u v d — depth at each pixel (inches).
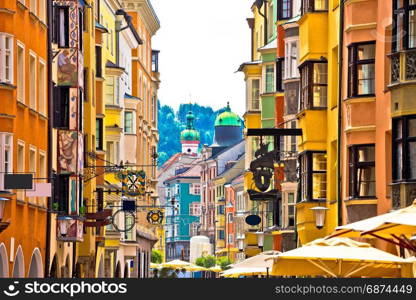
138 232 4013.3
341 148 1856.5
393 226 1117.7
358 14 1800.0
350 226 1066.1
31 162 2003.0
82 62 2405.3
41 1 2080.5
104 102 3122.5
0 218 1557.6
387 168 1718.8
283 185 2615.7
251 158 3479.3
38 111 2066.9
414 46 1622.8
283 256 1152.8
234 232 7027.6
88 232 2716.5
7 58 1775.3
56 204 2175.2
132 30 3998.5
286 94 2615.7
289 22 2605.8
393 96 1641.2
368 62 1795.0
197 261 6771.7
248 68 3452.3
